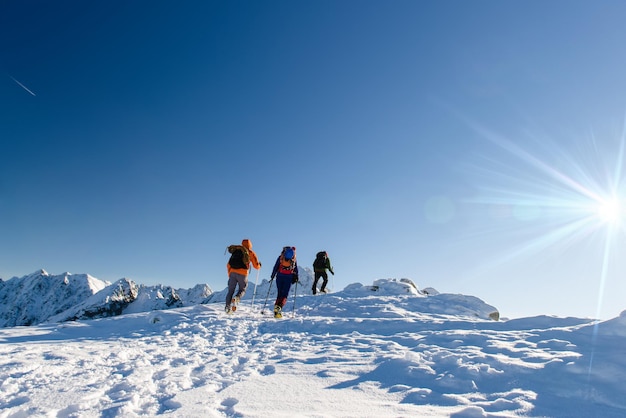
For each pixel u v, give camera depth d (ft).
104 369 15.53
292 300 46.83
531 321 24.61
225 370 15.43
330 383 12.90
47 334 27.17
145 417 9.95
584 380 12.00
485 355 15.24
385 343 19.98
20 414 10.24
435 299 43.93
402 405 10.48
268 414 9.78
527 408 10.06
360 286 57.47
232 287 36.96
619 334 17.25
